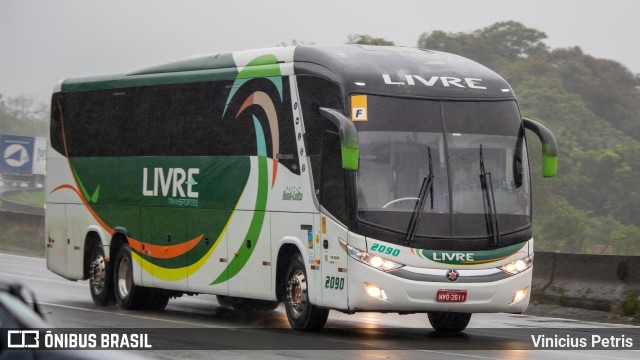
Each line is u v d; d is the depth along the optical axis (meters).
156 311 35.53
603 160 157.75
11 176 167.62
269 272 29.69
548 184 130.88
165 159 34.09
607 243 134.62
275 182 29.52
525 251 27.48
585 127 180.62
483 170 27.34
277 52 29.92
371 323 32.50
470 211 27.00
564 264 37.78
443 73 28.19
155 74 35.00
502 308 27.08
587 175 157.62
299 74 28.77
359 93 26.94
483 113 27.84
